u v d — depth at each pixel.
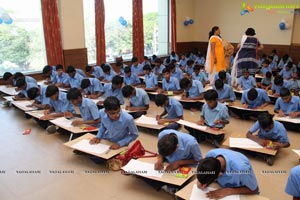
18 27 6.42
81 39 7.44
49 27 6.75
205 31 10.79
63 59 7.16
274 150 2.95
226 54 6.32
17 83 4.68
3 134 3.96
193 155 2.48
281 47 8.98
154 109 5.11
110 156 2.75
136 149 2.78
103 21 7.79
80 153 3.32
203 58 9.22
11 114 4.88
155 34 9.84
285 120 3.74
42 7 6.55
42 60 7.02
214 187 2.09
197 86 4.98
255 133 3.43
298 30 8.72
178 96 5.20
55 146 3.57
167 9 9.97
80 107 3.53
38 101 4.51
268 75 6.27
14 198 2.50
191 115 4.77
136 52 8.91
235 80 6.00
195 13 10.92
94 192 2.57
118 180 2.77
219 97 4.81
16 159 3.22
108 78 6.16
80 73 6.51
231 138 3.27
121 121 2.93
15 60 6.53
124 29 8.58
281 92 3.89
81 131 3.35
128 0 8.46
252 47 5.84
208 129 3.40
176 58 9.16
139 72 7.03
